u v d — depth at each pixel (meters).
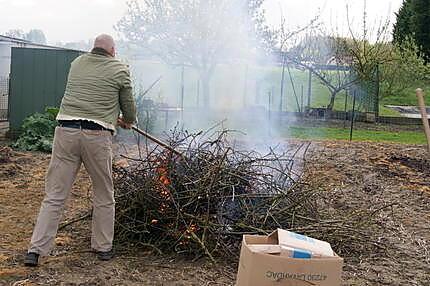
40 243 4.62
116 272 4.57
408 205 7.40
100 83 4.80
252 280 3.08
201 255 4.99
